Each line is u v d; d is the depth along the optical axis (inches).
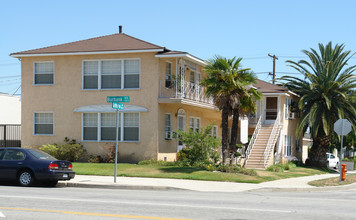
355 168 1683.1
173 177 788.6
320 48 1513.3
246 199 554.6
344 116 1417.3
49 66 1093.8
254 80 888.9
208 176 802.2
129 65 1032.2
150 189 673.6
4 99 1376.7
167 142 1055.0
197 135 955.3
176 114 1092.5
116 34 1179.9
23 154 668.1
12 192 572.4
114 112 1037.2
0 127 1246.9
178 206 464.4
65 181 713.6
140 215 402.9
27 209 426.3
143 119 1015.0
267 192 679.7
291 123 1576.0
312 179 927.7
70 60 1072.8
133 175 808.9
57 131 1076.5
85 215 397.7
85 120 1060.5
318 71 1481.3
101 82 1049.5
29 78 1102.4
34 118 1096.8
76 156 1021.8
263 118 1508.4
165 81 1050.7
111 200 503.5
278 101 1448.1
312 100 1472.7
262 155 1175.6
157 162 965.8
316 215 427.2
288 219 398.9
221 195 601.3
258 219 395.5
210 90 887.1
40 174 649.0
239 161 1146.7
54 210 422.3
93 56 1053.2
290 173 1080.2
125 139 1029.8
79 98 1062.4
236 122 911.0
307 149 1894.7
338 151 2285.9
